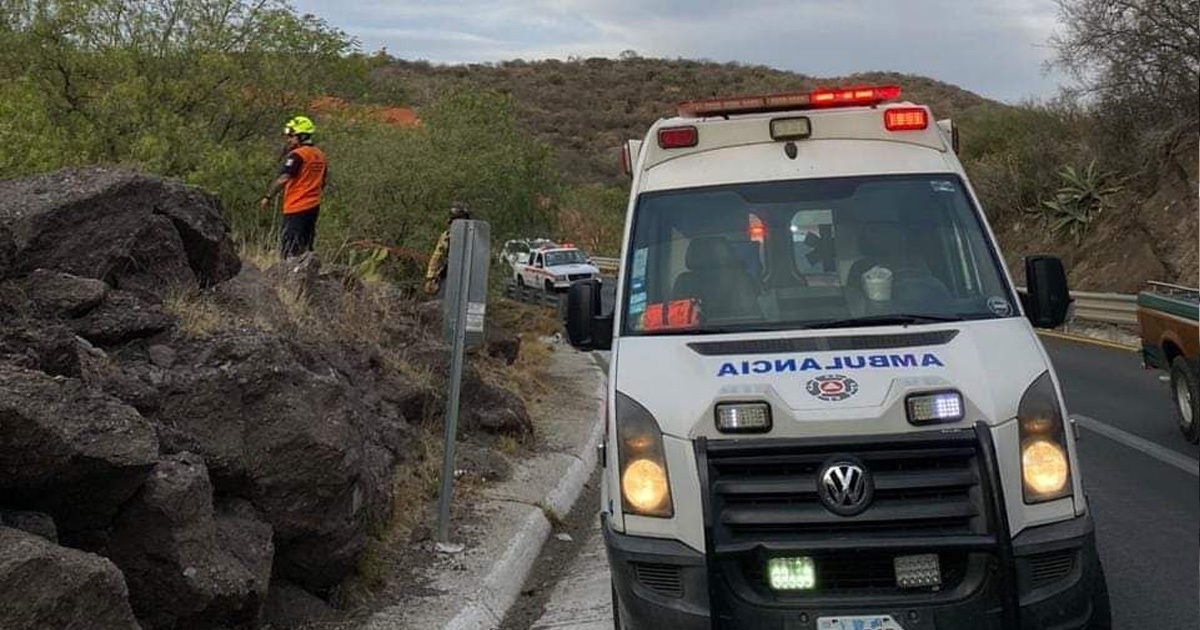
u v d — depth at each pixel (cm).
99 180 656
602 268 4191
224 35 1471
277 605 571
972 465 432
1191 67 2405
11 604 368
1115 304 2128
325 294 930
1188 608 599
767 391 450
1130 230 2666
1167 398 1284
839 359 478
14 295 553
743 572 434
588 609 651
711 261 567
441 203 1656
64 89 1328
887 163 598
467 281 743
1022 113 3306
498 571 685
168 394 539
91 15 1357
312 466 565
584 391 1480
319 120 1717
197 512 482
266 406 563
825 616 423
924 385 443
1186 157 2567
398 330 1032
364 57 1700
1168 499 826
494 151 1805
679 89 9981
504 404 1064
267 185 1365
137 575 464
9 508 437
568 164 6819
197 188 756
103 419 443
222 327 655
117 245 641
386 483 735
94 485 443
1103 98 2652
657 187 603
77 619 384
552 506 871
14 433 408
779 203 584
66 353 498
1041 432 446
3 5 1313
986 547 420
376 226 1638
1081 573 436
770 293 552
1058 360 1717
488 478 894
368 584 632
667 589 447
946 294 545
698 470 439
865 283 551
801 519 430
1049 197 3044
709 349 503
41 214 611
